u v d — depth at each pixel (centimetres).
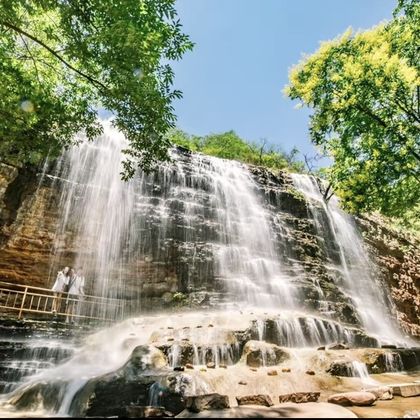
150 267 1716
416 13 1098
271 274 1927
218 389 648
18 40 1165
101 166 1889
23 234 1511
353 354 955
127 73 866
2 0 809
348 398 561
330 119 1138
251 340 911
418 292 2600
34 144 1095
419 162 1091
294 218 2381
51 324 1084
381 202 1133
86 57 864
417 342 2080
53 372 803
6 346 855
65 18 825
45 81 1164
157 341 873
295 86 1204
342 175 1198
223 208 2144
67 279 1455
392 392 634
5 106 998
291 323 1138
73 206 1694
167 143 1014
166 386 611
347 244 2488
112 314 1551
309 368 827
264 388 679
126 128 977
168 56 917
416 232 3077
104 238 1720
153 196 1962
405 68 976
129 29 802
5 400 709
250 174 2528
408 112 1031
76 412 595
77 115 1066
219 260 1839
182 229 1881
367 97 1035
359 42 1118
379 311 2162
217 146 3362
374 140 1094
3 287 1410
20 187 1563
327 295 1881
